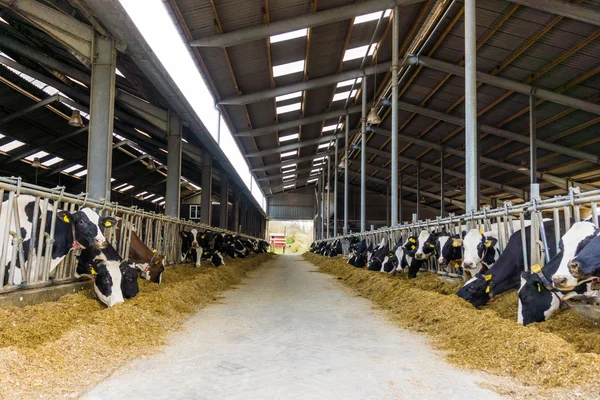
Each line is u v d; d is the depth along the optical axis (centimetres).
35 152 2069
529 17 1292
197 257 1269
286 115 2131
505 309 573
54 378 344
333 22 1279
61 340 412
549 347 380
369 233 1614
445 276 887
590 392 309
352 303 834
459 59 1645
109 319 498
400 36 1602
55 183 2556
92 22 825
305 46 1451
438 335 536
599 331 432
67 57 1288
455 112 2145
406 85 1955
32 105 1692
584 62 1449
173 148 1438
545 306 485
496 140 2323
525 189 3109
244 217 3941
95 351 417
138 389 339
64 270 664
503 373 385
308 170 3797
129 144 2295
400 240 1120
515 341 418
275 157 2994
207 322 622
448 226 918
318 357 442
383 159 3388
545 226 608
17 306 520
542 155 2331
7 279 559
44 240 615
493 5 1270
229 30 1192
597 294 472
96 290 599
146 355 438
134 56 927
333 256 2342
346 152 2389
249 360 427
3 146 1959
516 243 621
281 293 986
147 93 1378
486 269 700
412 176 3716
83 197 700
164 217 1112
